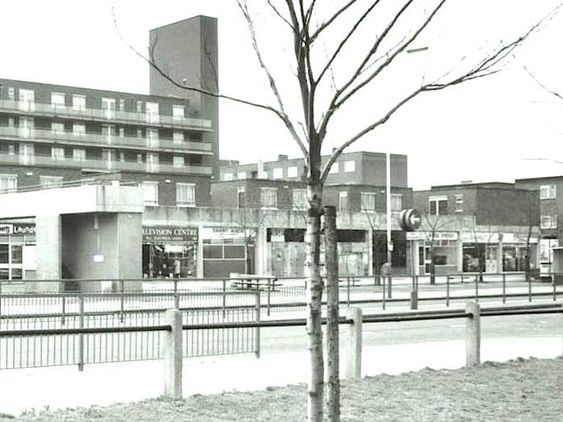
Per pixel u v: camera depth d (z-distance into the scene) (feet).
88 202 107.86
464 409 29.68
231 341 52.03
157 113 285.02
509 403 30.99
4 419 27.37
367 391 33.27
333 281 20.76
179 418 27.68
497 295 112.78
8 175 206.80
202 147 294.66
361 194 234.79
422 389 33.94
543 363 42.52
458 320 79.77
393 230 216.74
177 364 31.65
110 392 33.83
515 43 30.37
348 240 209.36
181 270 181.16
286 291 98.63
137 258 110.11
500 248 238.27
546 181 278.67
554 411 29.43
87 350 44.57
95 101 274.36
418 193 262.47
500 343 54.75
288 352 51.13
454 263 229.86
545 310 45.14
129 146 280.31
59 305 76.69
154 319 69.46
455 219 230.27
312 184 19.66
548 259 262.06
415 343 56.65
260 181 220.84
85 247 114.11
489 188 246.68
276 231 196.65
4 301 75.97
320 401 19.44
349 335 37.42
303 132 24.04
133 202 110.11
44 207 114.11
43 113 263.08
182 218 181.88
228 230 189.06
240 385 35.65
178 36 285.84
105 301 78.33
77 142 270.05
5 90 258.37
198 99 294.05
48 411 29.07
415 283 94.32
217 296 90.79
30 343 52.65
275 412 28.78
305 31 19.52
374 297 110.22
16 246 143.33
